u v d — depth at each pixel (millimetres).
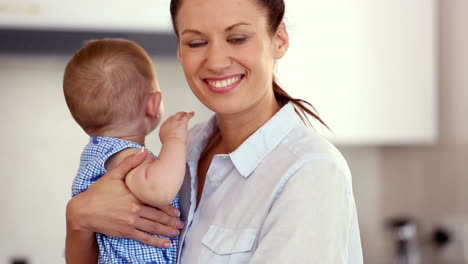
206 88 1108
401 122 2461
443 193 2490
